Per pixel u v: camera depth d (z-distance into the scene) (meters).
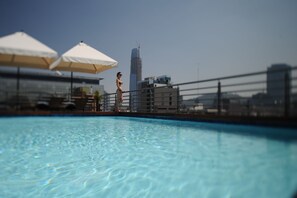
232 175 2.39
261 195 2.09
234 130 3.49
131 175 3.33
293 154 2.08
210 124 4.45
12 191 3.03
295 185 1.96
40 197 2.90
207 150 2.98
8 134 5.21
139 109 9.62
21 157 4.33
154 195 2.71
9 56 4.61
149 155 4.00
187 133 4.54
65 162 4.05
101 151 4.58
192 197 2.49
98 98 8.30
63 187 3.14
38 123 5.41
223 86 4.41
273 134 2.48
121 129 6.79
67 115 6.58
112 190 2.99
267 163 2.20
